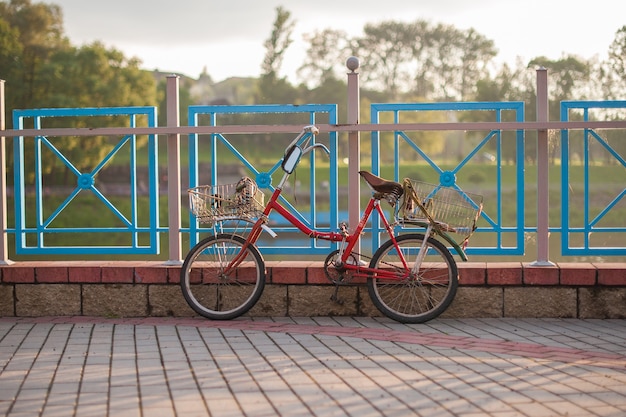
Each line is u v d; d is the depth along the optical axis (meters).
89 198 61.94
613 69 49.34
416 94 91.62
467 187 61.06
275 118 38.62
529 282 6.45
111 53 69.88
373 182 6.32
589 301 6.44
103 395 4.07
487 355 5.03
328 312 6.55
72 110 6.90
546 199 6.63
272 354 5.07
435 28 91.06
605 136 8.80
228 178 66.75
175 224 6.80
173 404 3.88
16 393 4.12
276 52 91.94
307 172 59.16
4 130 6.87
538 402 3.89
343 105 90.25
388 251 6.39
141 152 75.06
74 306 6.68
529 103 64.88
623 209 42.56
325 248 6.68
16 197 6.95
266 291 6.57
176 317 6.61
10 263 6.90
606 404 3.85
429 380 4.36
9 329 6.05
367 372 4.55
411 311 6.45
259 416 3.66
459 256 6.79
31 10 71.00
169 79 6.78
